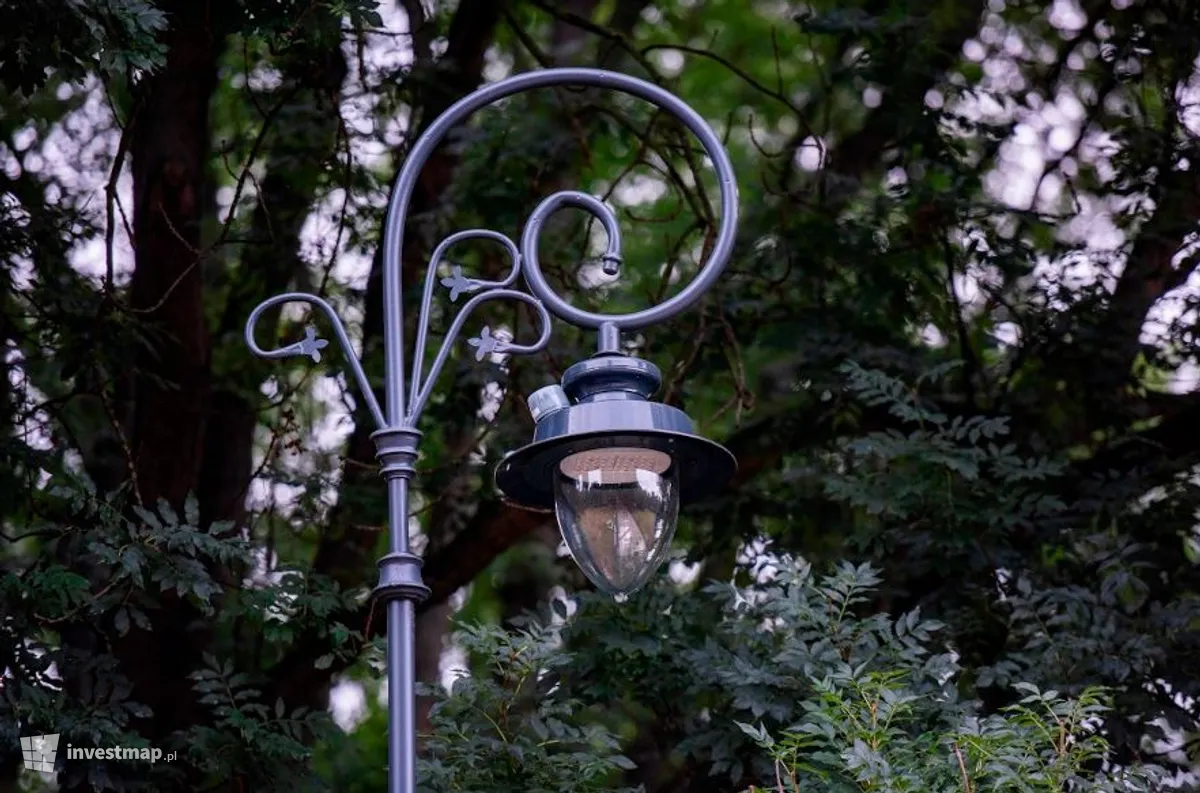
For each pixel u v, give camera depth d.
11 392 12.23
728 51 19.53
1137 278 13.33
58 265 11.86
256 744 10.66
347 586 13.12
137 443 12.98
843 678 8.14
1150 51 13.43
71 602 10.50
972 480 11.21
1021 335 13.23
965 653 11.28
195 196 12.99
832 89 13.87
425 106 13.69
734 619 10.54
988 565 11.41
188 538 10.30
